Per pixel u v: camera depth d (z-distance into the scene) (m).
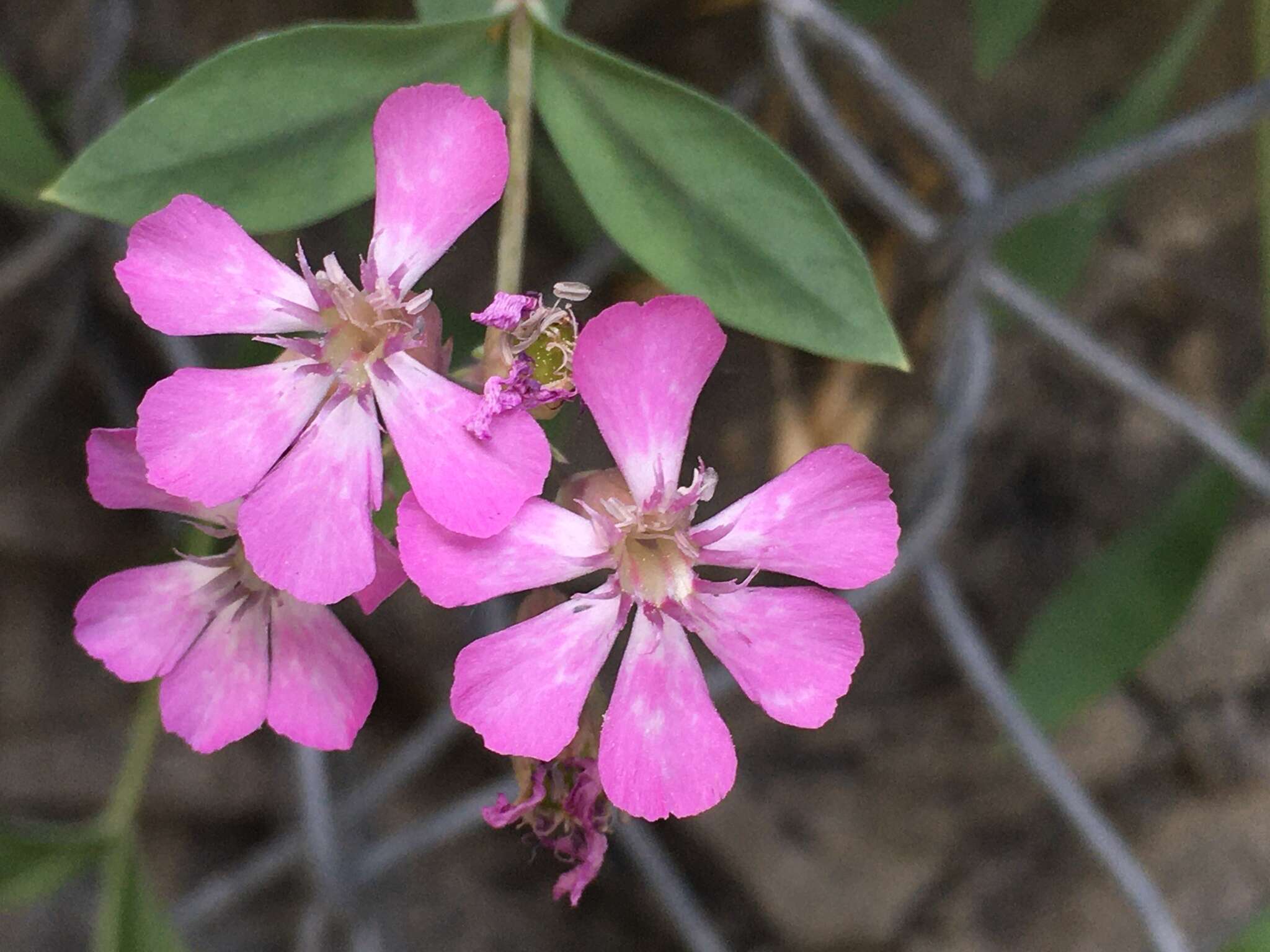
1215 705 0.22
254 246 0.14
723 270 0.15
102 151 0.14
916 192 0.22
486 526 0.13
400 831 0.23
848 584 0.14
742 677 0.14
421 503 0.13
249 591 0.14
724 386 0.22
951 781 0.22
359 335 0.14
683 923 0.20
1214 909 0.22
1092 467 0.22
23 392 0.21
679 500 0.14
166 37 0.21
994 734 0.22
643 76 0.15
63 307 0.21
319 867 0.20
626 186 0.15
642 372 0.13
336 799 0.23
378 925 0.22
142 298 0.14
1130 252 0.22
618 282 0.21
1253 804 0.22
